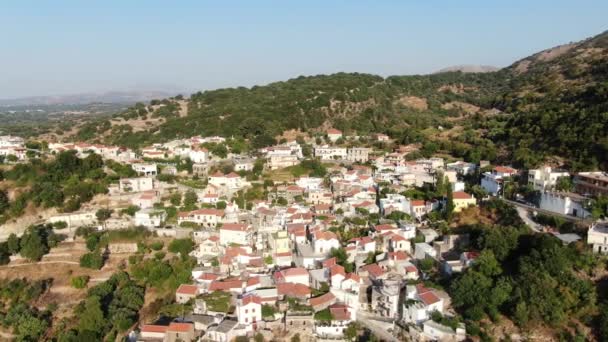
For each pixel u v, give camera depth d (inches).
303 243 6943.9
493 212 6830.7
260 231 7293.3
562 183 6825.8
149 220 7810.0
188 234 7470.5
